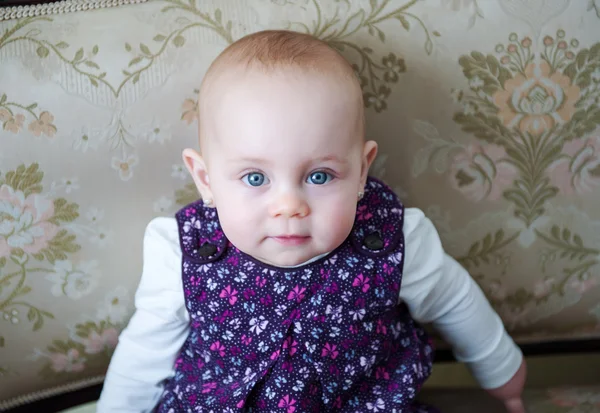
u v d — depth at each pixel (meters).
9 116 0.82
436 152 0.91
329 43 0.86
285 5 0.85
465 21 0.87
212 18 0.84
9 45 0.81
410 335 0.90
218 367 0.84
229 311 0.81
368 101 0.88
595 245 0.98
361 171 0.77
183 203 0.90
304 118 0.68
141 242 0.90
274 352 0.80
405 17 0.86
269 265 0.80
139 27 0.83
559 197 0.95
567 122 0.91
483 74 0.88
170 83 0.84
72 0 0.82
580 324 1.03
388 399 0.84
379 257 0.81
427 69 0.88
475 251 0.96
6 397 0.93
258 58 0.71
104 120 0.84
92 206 0.87
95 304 0.91
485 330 0.90
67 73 0.82
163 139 0.86
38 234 0.86
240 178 0.71
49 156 0.84
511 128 0.91
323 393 0.81
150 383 0.87
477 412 0.96
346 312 0.80
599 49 0.89
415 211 0.87
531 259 0.98
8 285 0.87
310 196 0.71
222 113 0.70
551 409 0.94
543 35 0.88
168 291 0.83
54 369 0.93
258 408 0.81
